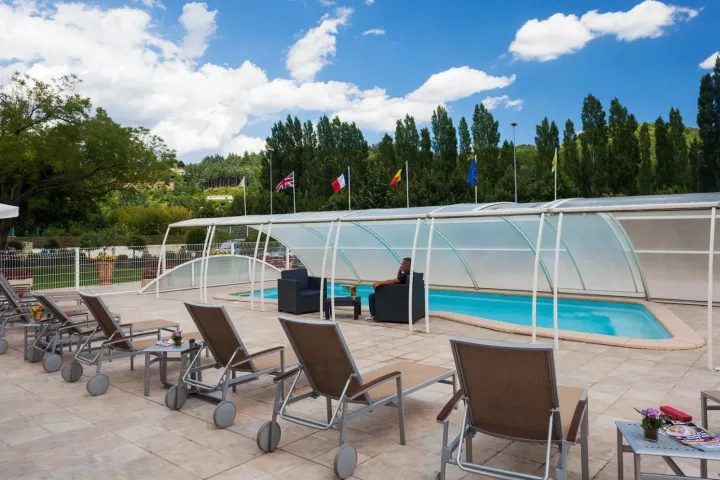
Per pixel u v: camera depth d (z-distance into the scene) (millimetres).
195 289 17500
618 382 5914
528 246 12648
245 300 14125
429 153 55062
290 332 4301
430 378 4766
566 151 52344
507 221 11266
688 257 11367
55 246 32781
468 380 3377
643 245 11461
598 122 51656
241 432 4629
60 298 10984
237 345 5164
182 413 5176
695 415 4809
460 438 3340
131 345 6070
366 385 3955
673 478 2930
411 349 7922
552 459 3904
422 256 14898
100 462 4020
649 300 12664
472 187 46094
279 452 4176
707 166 45906
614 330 10203
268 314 11797
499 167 52125
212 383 6156
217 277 18391
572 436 2928
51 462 4027
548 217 10625
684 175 49750
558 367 6617
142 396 5777
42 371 7031
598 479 3562
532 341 8227
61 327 7340
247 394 5727
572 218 10727
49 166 27781
